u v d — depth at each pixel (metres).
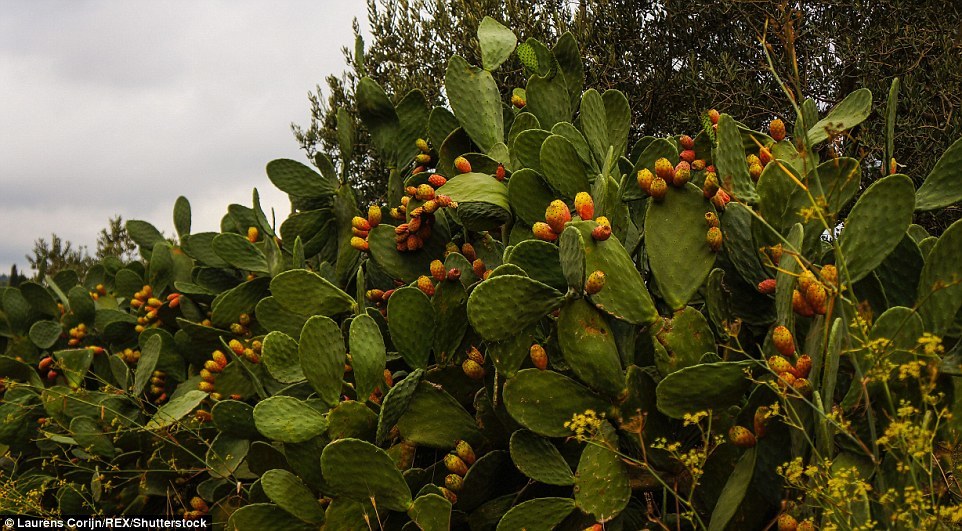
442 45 8.43
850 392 1.72
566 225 2.06
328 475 2.20
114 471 3.82
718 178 2.12
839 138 1.98
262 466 2.96
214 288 4.29
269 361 2.77
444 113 3.40
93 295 5.21
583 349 1.97
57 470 3.98
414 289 2.34
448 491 2.30
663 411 1.85
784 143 2.39
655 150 2.54
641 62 7.59
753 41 7.22
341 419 2.39
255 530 2.54
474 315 1.99
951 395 1.75
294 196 3.83
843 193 2.01
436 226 2.96
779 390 1.68
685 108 7.44
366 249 2.96
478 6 8.02
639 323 2.00
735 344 2.10
